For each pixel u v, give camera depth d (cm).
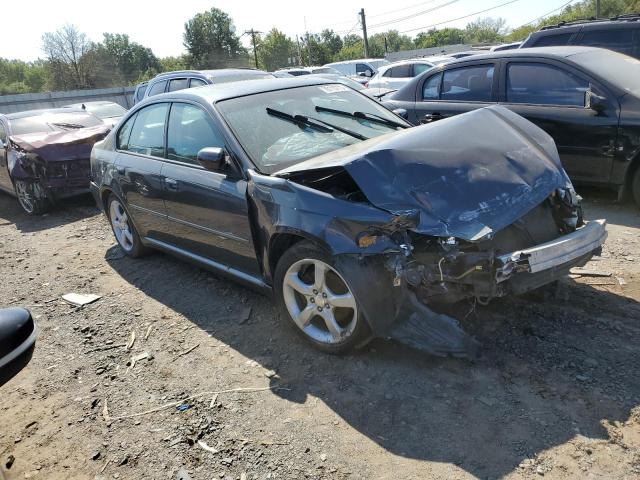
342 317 321
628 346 304
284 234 327
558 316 340
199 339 374
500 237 306
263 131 385
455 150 309
